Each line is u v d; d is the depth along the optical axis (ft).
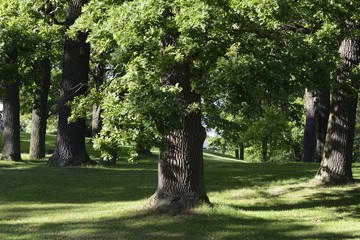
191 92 36.86
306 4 33.40
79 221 35.73
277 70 31.76
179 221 35.32
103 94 36.73
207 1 30.22
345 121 52.16
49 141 143.84
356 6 38.60
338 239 32.78
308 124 100.58
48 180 57.16
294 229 35.42
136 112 28.25
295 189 51.08
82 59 71.56
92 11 35.73
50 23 72.02
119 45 32.55
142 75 32.45
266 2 28.76
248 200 46.80
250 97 29.27
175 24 31.40
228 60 30.14
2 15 52.24
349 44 49.80
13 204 42.86
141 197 46.65
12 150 80.74
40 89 91.40
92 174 63.21
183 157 37.78
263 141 153.79
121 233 32.24
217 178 59.16
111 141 30.63
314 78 33.91
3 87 78.64
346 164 52.24
